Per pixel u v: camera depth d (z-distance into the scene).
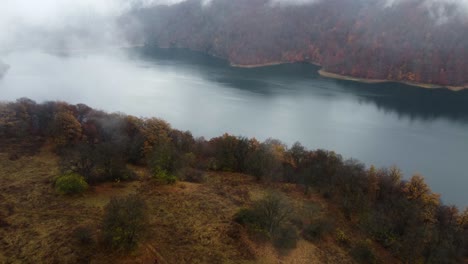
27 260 29.89
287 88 192.75
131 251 31.12
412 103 169.38
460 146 121.12
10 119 64.38
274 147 74.00
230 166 58.53
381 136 129.50
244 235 36.75
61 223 34.94
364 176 63.28
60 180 41.06
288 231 38.56
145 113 145.25
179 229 36.09
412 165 106.44
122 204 31.91
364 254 40.19
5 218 35.50
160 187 44.28
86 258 30.14
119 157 48.12
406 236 45.38
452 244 47.59
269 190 50.06
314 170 62.28
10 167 48.12
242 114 149.00
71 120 60.78
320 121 143.75
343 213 50.56
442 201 84.31
